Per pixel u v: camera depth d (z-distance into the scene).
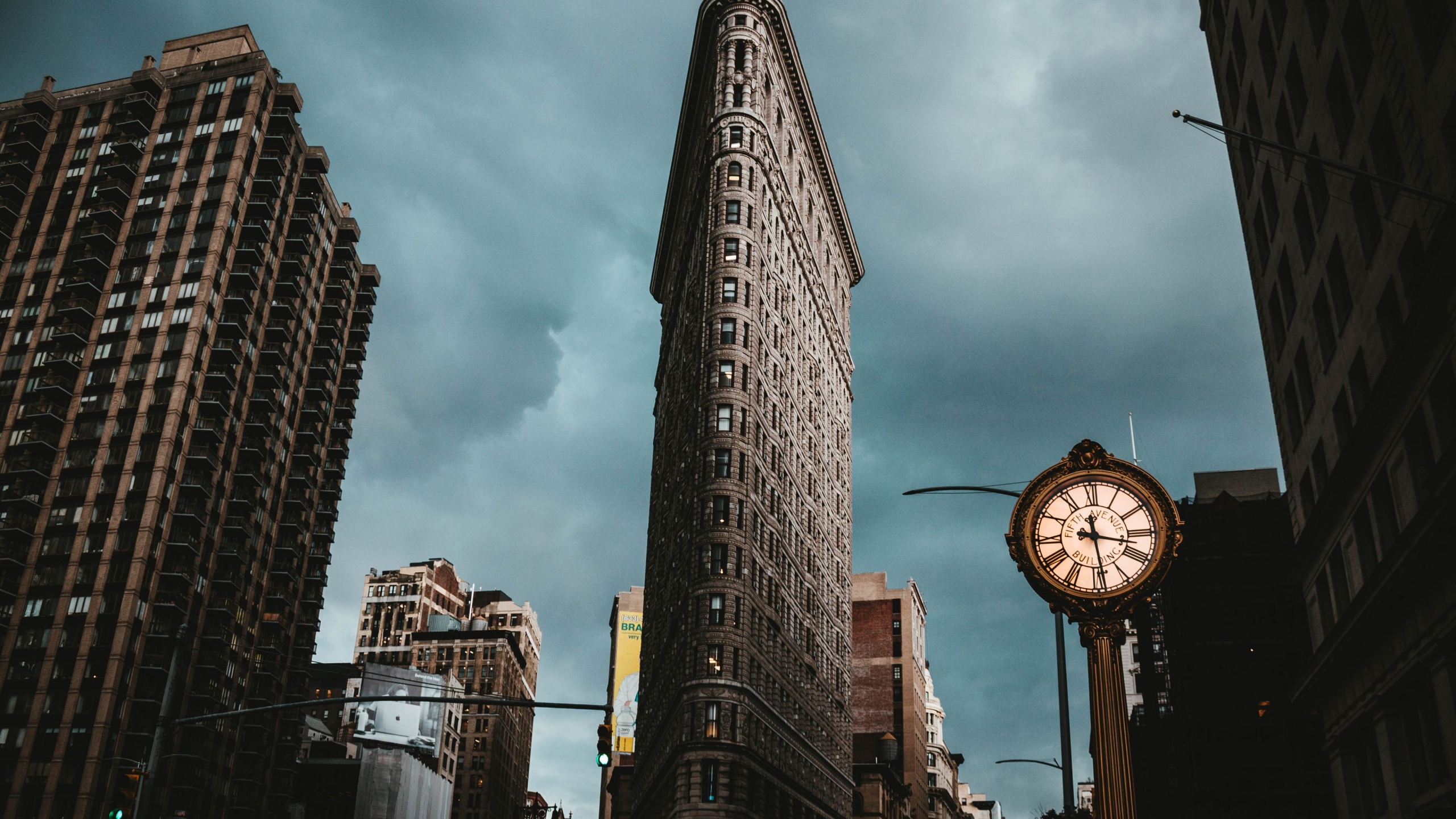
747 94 116.75
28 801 103.38
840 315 155.50
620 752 196.38
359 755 196.38
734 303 105.06
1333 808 58.97
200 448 123.44
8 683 108.81
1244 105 50.28
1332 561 42.38
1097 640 18.72
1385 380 32.97
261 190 139.25
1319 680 41.28
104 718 106.06
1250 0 47.94
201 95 141.75
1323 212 40.47
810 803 112.50
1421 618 31.98
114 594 111.81
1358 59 35.59
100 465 118.88
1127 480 19.67
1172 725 69.94
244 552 126.75
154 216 133.62
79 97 143.88
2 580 112.56
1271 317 48.81
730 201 109.88
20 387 125.06
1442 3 29.25
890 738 183.12
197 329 124.88
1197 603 65.81
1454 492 27.72
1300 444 45.97
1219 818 61.06
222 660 120.75
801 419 122.31
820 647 122.75
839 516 141.62
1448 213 28.06
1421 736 34.34
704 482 98.06
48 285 131.38
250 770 124.75
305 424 146.62
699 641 93.00
